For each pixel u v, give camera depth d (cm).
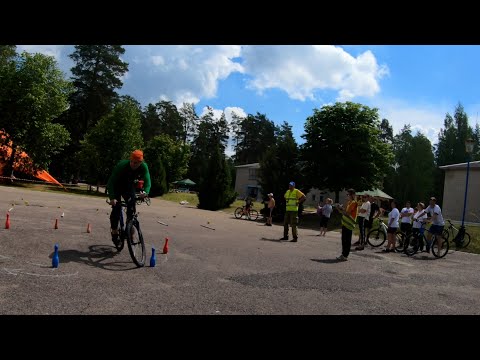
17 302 440
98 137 4644
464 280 909
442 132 7438
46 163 4075
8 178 3697
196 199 4753
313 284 686
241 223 2194
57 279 545
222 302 522
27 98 3788
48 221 1155
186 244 1027
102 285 540
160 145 6794
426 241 1480
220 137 10325
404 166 7038
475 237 1964
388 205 6131
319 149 3400
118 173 730
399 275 888
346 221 1033
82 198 3034
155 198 4662
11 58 5091
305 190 3200
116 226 747
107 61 6247
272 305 532
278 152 3036
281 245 1262
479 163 3100
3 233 848
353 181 3272
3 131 3856
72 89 4197
